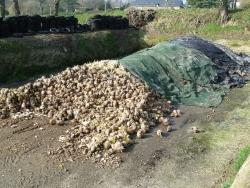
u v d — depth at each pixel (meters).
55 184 5.25
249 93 9.59
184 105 8.69
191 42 12.09
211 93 9.47
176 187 5.16
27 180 5.36
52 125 7.33
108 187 5.17
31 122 7.43
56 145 6.42
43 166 5.74
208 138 6.80
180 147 6.42
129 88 8.30
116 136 6.36
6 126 7.23
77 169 5.66
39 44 12.39
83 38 14.45
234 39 17.27
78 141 6.57
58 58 12.77
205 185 5.18
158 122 7.53
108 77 8.69
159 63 9.92
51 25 14.39
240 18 18.77
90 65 9.47
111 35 16.17
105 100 7.98
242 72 11.23
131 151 6.24
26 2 38.50
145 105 7.64
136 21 21.14
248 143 6.48
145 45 17.56
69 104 7.93
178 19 20.41
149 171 5.61
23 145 6.43
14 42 11.59
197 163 5.84
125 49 16.47
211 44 12.14
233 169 5.55
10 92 8.12
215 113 8.15
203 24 19.69
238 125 7.40
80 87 8.39
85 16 24.91
